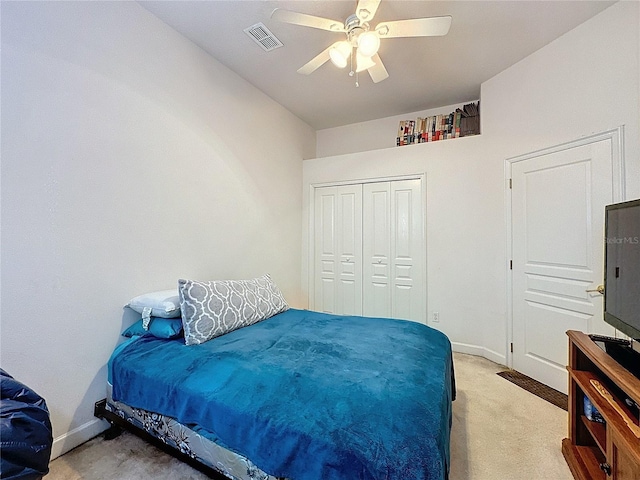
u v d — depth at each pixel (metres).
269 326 2.18
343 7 2.11
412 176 3.51
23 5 1.53
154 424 1.54
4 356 1.47
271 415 1.16
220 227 2.77
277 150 3.61
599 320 2.13
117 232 1.96
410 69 2.87
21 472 0.98
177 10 2.12
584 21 2.21
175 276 2.34
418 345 1.77
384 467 0.91
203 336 1.83
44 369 1.61
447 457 1.11
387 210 3.67
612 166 2.06
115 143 1.94
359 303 3.82
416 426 1.04
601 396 1.33
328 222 4.04
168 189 2.29
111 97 1.92
